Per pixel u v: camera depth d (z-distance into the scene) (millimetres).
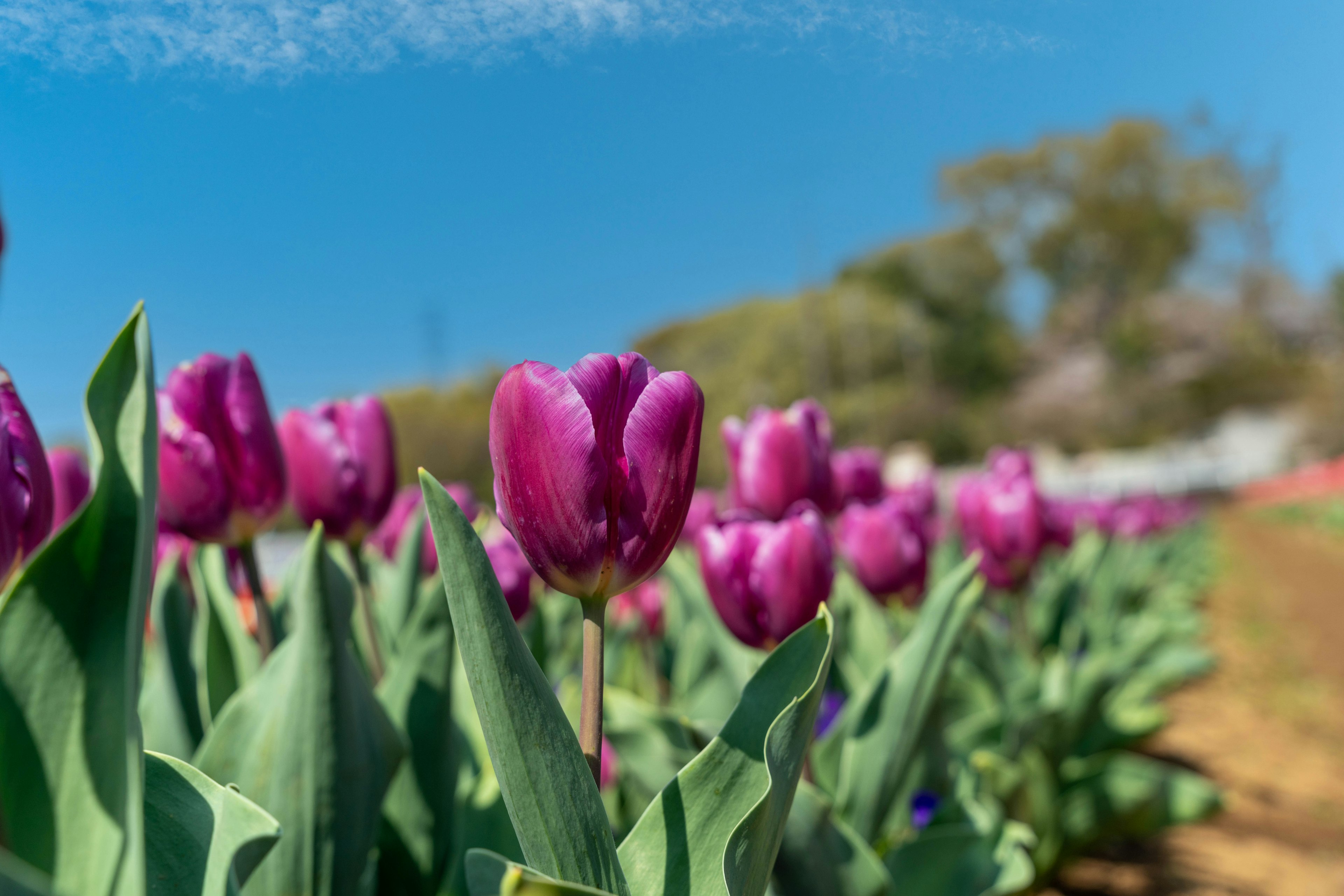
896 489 3889
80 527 567
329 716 977
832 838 1219
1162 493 41406
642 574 747
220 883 624
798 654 840
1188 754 4699
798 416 1873
